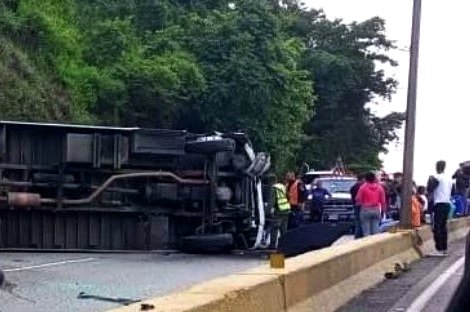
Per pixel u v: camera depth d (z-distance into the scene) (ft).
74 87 114.01
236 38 125.59
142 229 76.43
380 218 75.05
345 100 222.07
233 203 77.05
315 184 118.11
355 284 44.86
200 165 76.95
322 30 222.07
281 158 139.74
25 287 47.91
